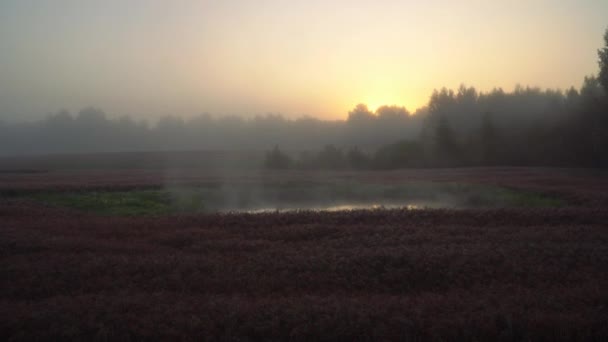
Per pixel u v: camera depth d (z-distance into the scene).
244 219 14.84
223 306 7.16
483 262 9.21
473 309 6.94
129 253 10.83
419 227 13.03
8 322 6.59
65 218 15.88
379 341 6.10
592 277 8.39
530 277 8.42
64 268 9.37
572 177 31.02
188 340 6.24
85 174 43.81
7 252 10.77
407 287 8.31
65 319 6.71
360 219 14.50
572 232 11.92
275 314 6.82
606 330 6.12
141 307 7.26
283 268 9.17
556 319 6.38
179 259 9.86
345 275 8.77
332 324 6.45
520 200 21.17
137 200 22.59
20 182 31.36
